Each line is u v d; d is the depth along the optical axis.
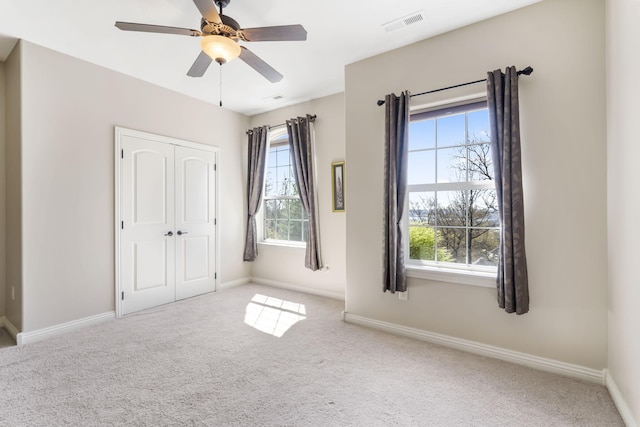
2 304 2.90
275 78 2.42
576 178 2.00
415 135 2.77
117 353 2.37
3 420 1.61
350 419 1.63
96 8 2.18
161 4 2.14
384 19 2.32
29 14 2.23
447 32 2.49
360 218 2.96
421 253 2.77
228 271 4.40
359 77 2.97
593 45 1.95
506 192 2.12
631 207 1.54
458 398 1.81
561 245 2.05
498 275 2.21
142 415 1.65
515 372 2.09
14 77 2.68
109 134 3.12
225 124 4.37
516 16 2.20
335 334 2.75
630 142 1.55
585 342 1.98
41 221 2.66
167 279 3.64
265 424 1.59
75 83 2.88
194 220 3.95
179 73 3.24
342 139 3.77
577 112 2.00
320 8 2.19
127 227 3.27
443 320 2.52
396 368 2.15
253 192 4.50
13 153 2.70
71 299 2.85
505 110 2.14
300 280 4.20
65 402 1.76
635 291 1.50
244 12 2.23
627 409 1.58
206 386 1.93
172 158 3.70
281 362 2.24
